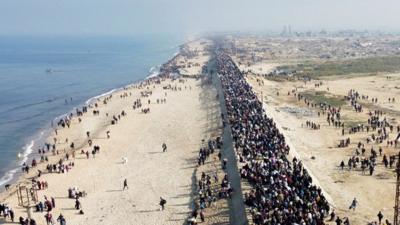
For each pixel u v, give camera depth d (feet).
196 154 262.67
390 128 305.12
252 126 252.42
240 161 206.28
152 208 190.19
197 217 173.99
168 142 298.35
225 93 405.80
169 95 493.77
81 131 348.38
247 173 187.11
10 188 228.22
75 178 234.38
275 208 148.56
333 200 181.57
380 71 647.15
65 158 271.28
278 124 309.42
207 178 205.67
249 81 521.24
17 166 271.08
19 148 313.32
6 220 184.24
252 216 152.25
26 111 457.27
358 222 158.81
